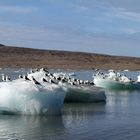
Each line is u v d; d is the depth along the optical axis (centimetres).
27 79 2548
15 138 1827
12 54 15075
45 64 14000
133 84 4778
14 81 2503
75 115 2470
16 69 11481
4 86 2362
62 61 14888
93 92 3244
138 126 2136
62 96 2445
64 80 3428
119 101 3425
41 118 2297
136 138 1856
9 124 2117
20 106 2341
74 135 1894
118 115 2530
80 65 14550
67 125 2127
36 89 2336
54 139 1809
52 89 2392
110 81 4738
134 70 14212
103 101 3341
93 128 2061
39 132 1948
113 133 1950
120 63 15650
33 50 16175
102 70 13412
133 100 3538
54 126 2091
